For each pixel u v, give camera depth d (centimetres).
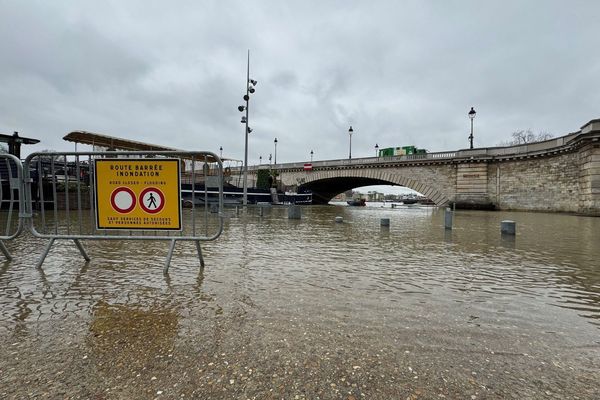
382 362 219
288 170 5462
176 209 456
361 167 4600
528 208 3144
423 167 4006
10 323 272
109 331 259
